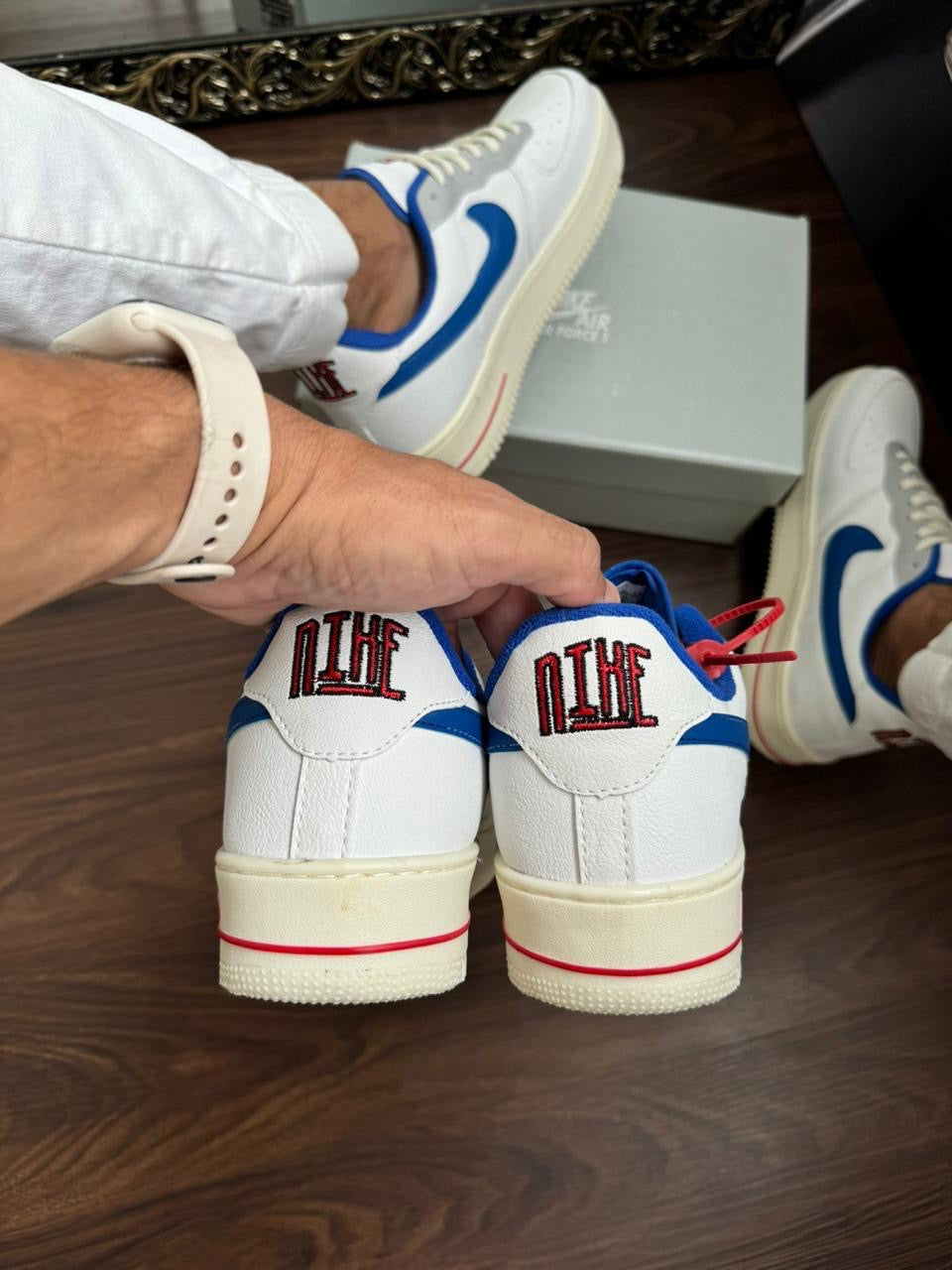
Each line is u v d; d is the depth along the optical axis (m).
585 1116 0.76
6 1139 0.75
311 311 0.56
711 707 0.52
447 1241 0.73
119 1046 0.77
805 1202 0.75
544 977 0.53
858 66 0.84
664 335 0.81
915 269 0.80
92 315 0.46
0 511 0.29
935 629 0.79
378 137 1.03
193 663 0.86
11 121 0.40
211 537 0.38
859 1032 0.79
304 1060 0.77
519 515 0.46
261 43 0.93
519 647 0.52
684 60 1.04
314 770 0.49
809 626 0.85
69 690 0.85
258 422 0.37
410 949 0.49
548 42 1.00
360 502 0.42
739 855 0.56
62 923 0.80
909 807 0.85
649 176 1.03
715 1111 0.77
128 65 0.92
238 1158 0.75
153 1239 0.73
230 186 0.52
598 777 0.50
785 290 0.83
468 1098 0.77
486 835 0.64
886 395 0.91
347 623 0.51
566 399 0.79
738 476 0.79
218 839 0.82
